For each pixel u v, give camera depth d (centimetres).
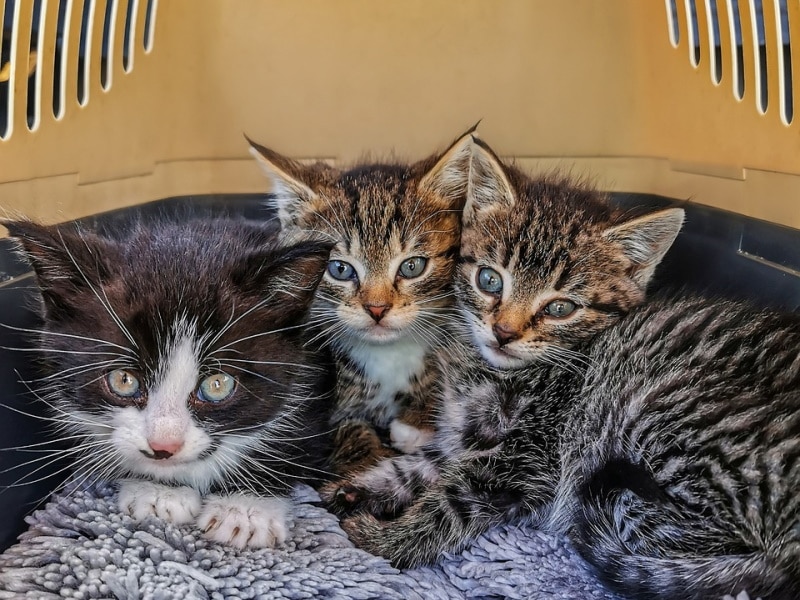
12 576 21
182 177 35
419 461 28
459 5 34
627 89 34
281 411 24
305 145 35
